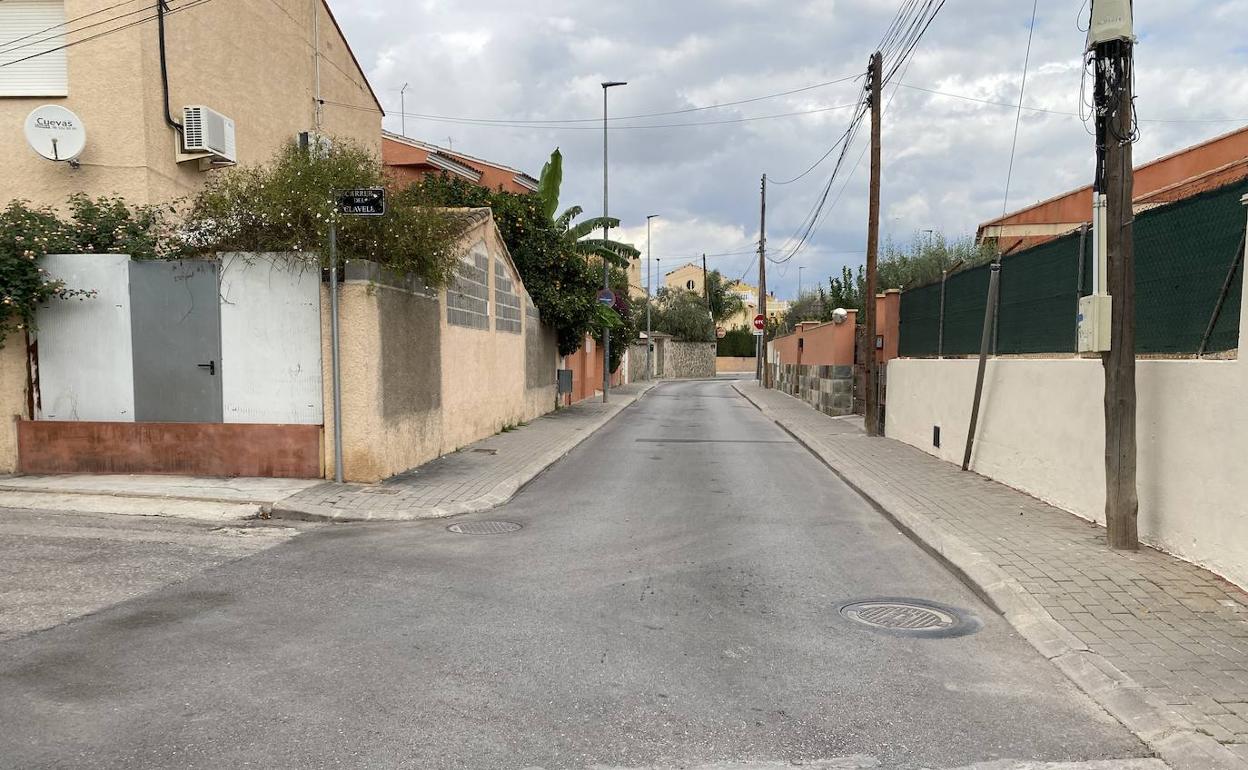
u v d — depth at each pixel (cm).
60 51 1205
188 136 1273
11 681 422
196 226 1001
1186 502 649
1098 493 794
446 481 1035
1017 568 631
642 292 7381
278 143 1656
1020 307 1029
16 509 838
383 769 339
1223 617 527
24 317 964
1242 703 404
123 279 980
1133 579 603
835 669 461
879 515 912
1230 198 609
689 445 1599
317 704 401
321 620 529
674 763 350
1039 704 418
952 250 2505
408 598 580
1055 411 892
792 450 1545
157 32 1237
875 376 1703
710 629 525
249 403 986
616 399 3014
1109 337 680
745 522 865
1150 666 450
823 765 351
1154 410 693
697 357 6788
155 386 987
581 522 858
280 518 845
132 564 653
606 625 529
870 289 1711
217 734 367
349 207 926
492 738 369
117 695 407
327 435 980
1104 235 684
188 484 938
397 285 1054
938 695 427
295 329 974
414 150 2864
